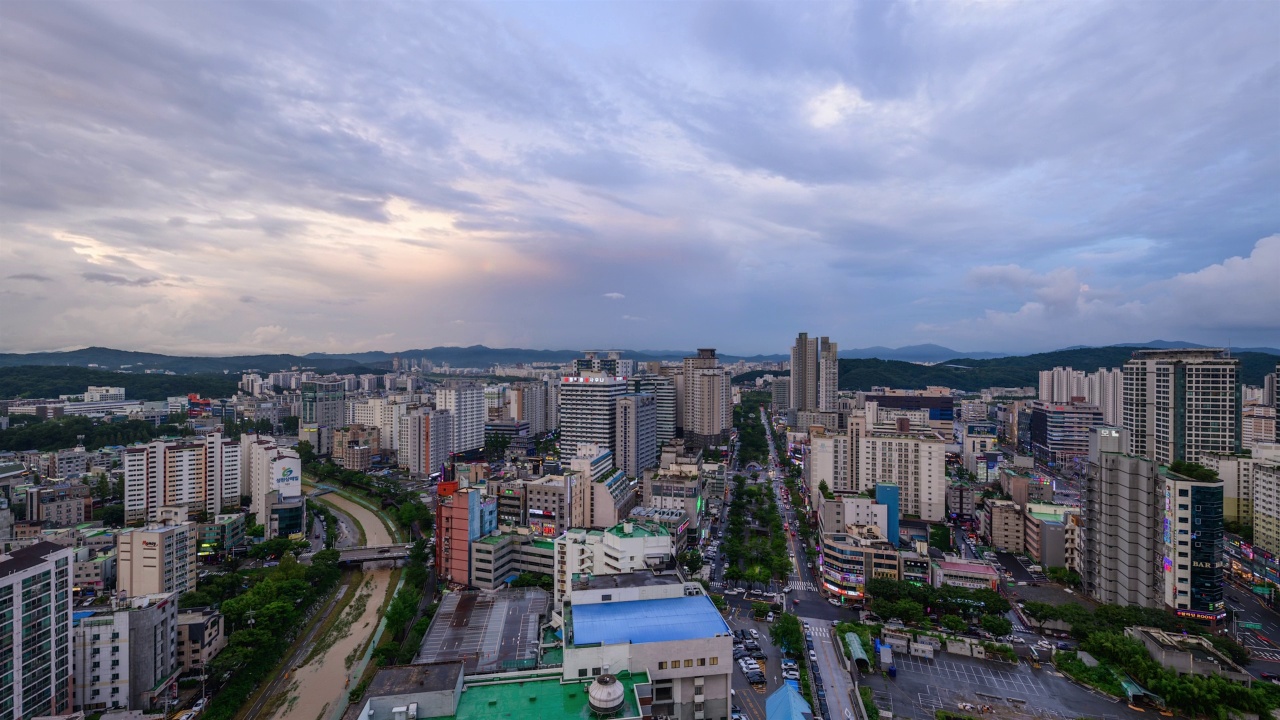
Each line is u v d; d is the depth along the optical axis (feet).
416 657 579.89
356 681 603.26
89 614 528.63
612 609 377.91
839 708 515.50
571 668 321.11
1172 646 544.62
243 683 575.79
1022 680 556.10
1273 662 589.73
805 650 603.26
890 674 564.71
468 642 608.60
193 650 583.17
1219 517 624.59
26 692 449.06
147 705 528.22
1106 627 611.06
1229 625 649.20
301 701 572.92
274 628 650.02
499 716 282.77
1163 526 650.02
